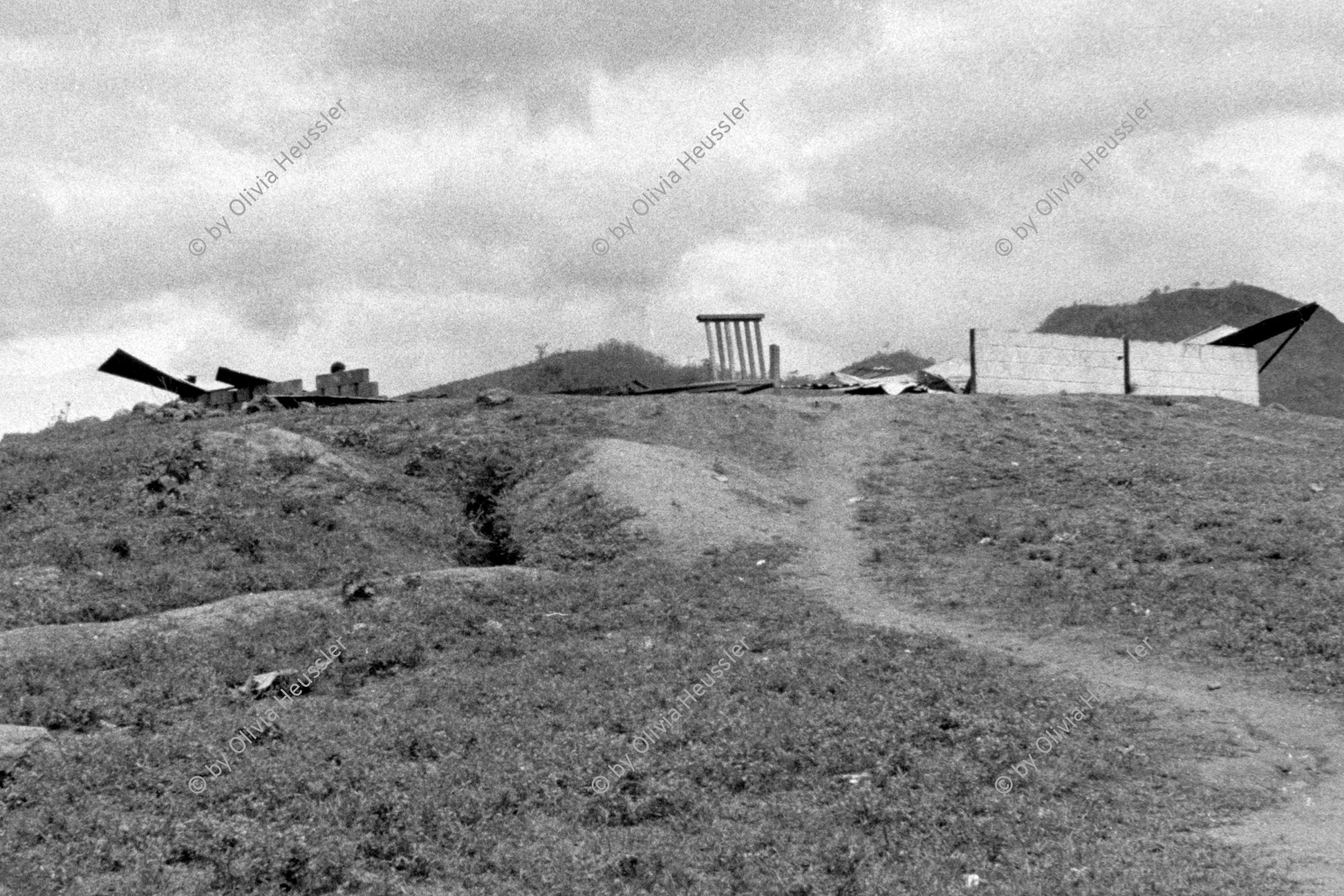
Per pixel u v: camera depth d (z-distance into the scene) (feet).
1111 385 146.61
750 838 45.21
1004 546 92.89
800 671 65.21
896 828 45.88
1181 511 96.48
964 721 57.72
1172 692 63.46
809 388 155.74
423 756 54.39
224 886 41.27
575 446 117.80
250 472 107.55
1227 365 152.97
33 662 66.44
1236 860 42.06
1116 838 44.62
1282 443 123.24
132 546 92.17
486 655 71.20
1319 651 67.26
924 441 123.03
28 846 43.47
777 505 107.45
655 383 163.94
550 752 54.39
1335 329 488.44
